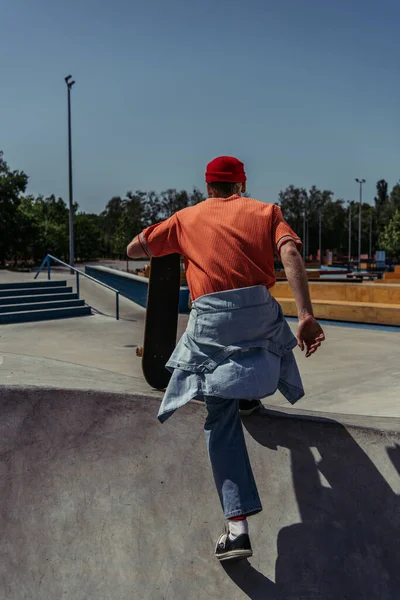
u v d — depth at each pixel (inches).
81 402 110.3
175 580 89.9
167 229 90.0
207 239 83.4
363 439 95.4
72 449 106.7
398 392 208.2
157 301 121.9
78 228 3757.4
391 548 87.0
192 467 103.0
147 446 106.5
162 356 122.6
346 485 94.0
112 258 4549.7
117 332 413.1
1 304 484.4
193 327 82.0
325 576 87.0
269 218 82.7
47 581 91.8
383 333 385.1
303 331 77.3
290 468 98.7
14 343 362.0
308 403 200.8
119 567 92.4
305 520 93.4
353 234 4640.8
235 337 79.7
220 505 97.8
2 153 2273.6
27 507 100.3
